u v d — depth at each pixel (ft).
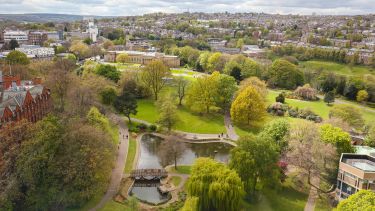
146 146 523.29
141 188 397.60
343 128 549.95
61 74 628.69
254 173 369.91
